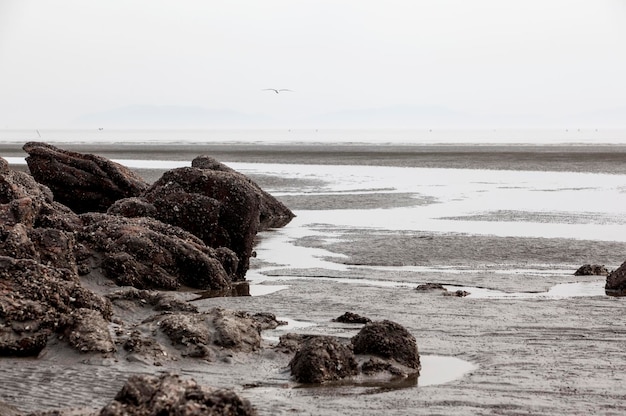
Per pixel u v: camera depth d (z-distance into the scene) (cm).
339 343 1552
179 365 1585
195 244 2675
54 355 1620
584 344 1767
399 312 2136
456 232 3838
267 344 1736
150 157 11450
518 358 1650
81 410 1111
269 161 10375
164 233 2695
